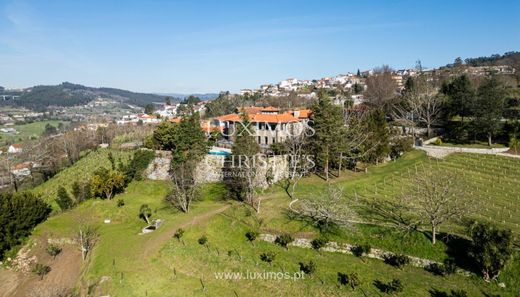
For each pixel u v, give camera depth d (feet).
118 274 165.27
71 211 264.31
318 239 168.45
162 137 322.55
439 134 328.90
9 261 208.74
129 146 378.94
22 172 403.75
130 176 296.71
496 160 247.91
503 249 130.93
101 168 284.20
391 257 154.40
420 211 165.07
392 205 190.90
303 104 597.52
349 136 266.16
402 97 405.80
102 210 254.27
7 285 187.52
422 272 144.87
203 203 241.96
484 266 133.59
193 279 155.12
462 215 168.86
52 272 192.24
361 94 625.00
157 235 197.26
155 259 173.27
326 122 243.81
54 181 344.28
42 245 219.20
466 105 311.06
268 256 157.58
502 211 176.76
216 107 610.24
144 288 152.56
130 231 217.15
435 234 157.99
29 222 231.30
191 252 171.94
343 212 181.98
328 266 150.61
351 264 152.15
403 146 285.43
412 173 241.96
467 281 135.54
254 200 219.61
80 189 283.18
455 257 146.51
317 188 228.02
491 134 283.18
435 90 457.27
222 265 158.92
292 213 193.57
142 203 258.98
